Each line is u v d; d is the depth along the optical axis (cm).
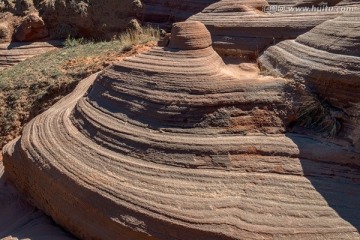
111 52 1325
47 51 1611
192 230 543
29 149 782
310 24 895
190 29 775
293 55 718
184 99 689
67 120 811
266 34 952
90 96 820
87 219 646
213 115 666
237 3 1067
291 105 653
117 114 735
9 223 773
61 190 687
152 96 715
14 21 1728
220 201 567
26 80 1252
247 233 524
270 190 574
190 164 623
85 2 1739
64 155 717
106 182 636
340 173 589
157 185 608
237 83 682
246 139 635
